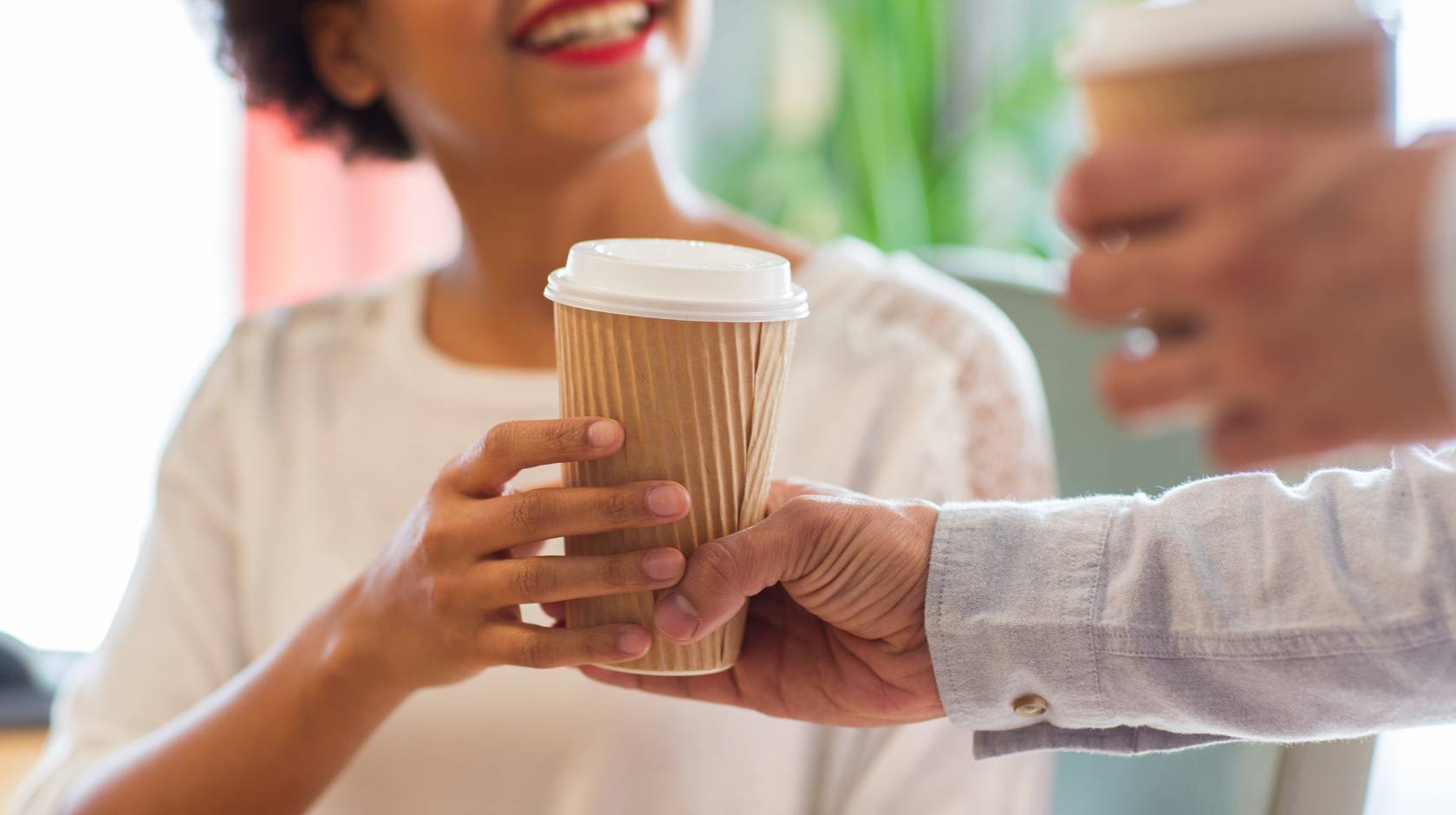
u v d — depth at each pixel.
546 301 1.17
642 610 0.67
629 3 1.01
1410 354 0.35
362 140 1.37
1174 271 0.37
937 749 1.00
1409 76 2.00
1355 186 0.35
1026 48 2.80
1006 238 2.77
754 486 0.67
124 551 2.68
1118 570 0.73
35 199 2.57
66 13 2.52
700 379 0.62
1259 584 0.70
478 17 0.99
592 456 0.63
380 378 1.22
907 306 1.16
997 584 0.73
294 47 1.27
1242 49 0.40
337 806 1.10
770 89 3.06
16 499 2.63
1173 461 1.13
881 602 0.73
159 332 2.66
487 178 1.11
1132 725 0.75
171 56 2.57
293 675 0.86
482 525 0.67
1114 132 0.44
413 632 0.76
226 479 1.24
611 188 1.13
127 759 0.99
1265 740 0.73
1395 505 0.68
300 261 2.50
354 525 1.17
